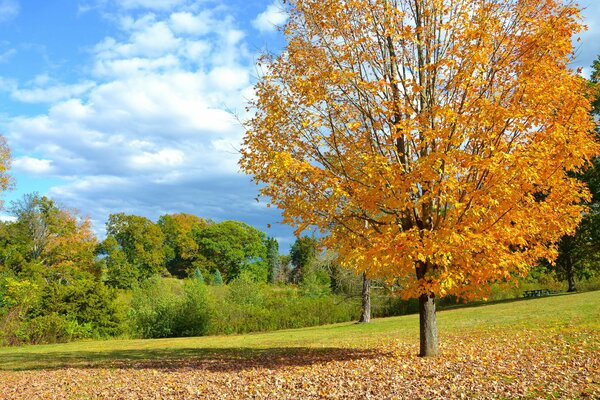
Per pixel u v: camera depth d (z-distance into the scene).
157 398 8.80
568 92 9.41
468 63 9.47
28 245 47.22
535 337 13.62
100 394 9.45
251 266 81.00
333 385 8.87
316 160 10.86
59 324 27.36
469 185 9.02
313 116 10.35
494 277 9.49
